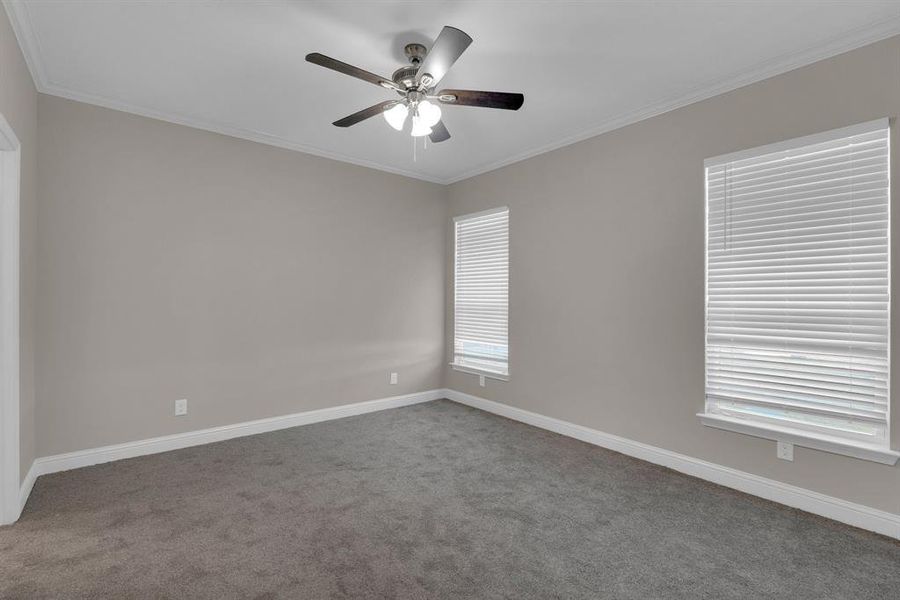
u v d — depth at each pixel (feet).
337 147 13.28
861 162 7.72
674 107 10.11
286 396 13.08
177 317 11.23
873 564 6.59
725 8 6.94
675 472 9.94
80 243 9.93
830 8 6.91
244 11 7.07
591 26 7.41
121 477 9.46
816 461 8.07
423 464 10.37
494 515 8.02
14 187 7.54
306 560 6.60
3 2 6.66
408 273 15.87
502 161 14.38
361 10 7.03
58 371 9.68
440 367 16.83
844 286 7.88
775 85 8.59
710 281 9.59
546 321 13.09
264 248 12.64
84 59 8.46
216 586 5.99
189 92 9.82
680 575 6.35
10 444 7.55
